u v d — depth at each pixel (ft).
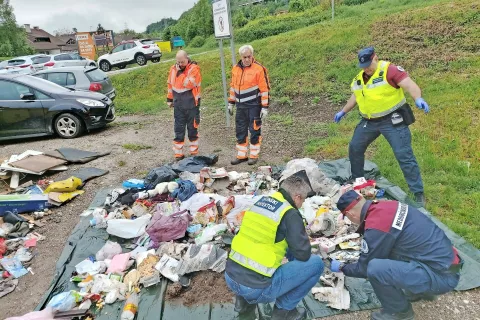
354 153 16.97
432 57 33.96
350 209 9.88
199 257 12.46
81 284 12.15
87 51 114.83
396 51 36.83
